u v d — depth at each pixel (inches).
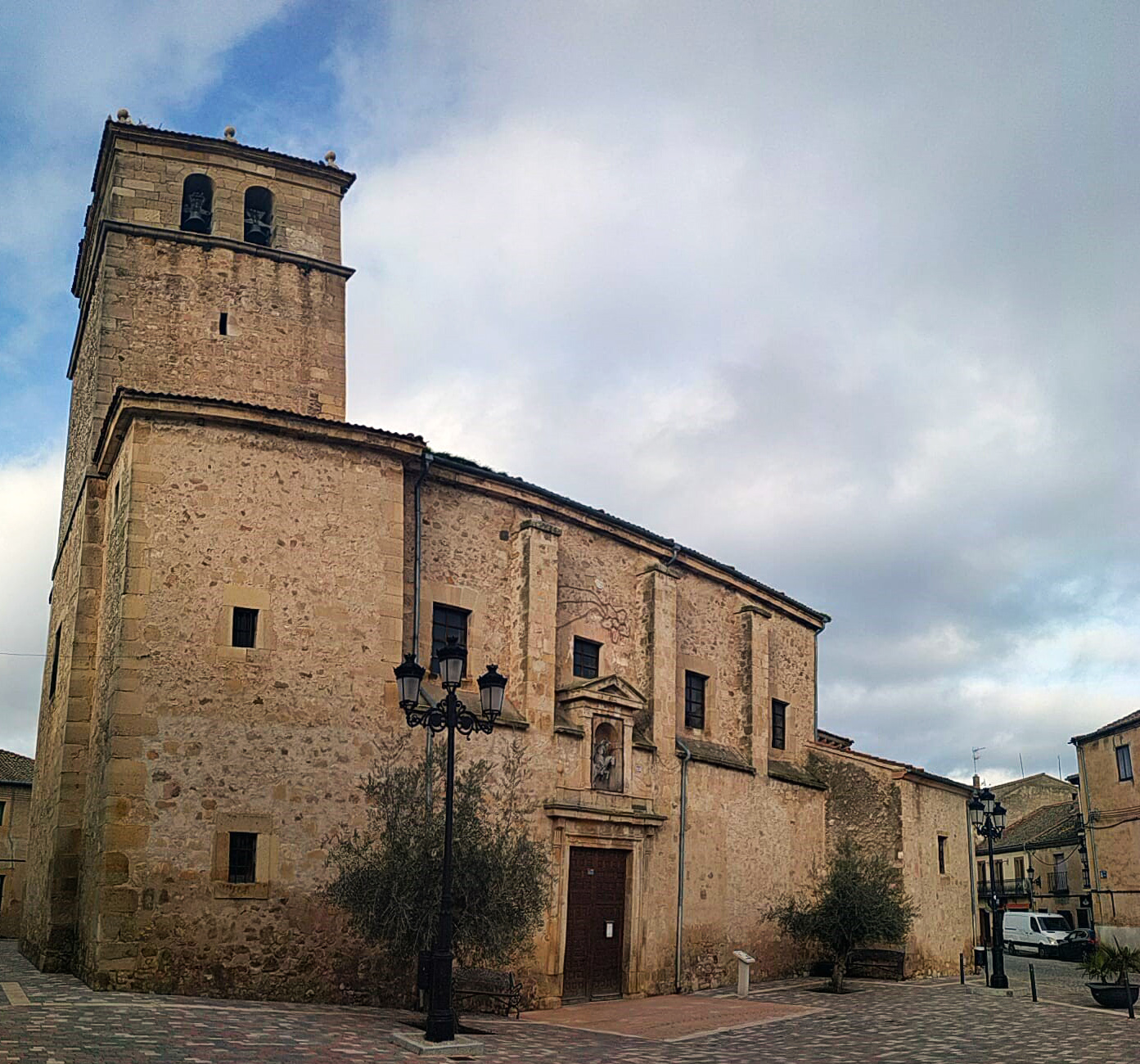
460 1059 472.4
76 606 733.3
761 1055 533.3
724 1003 770.8
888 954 991.0
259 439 676.1
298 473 683.4
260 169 897.5
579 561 871.1
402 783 662.5
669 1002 775.1
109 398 789.9
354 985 628.1
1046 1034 609.6
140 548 627.2
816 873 1053.2
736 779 968.3
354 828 646.5
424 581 750.5
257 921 605.9
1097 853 1502.2
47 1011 480.4
